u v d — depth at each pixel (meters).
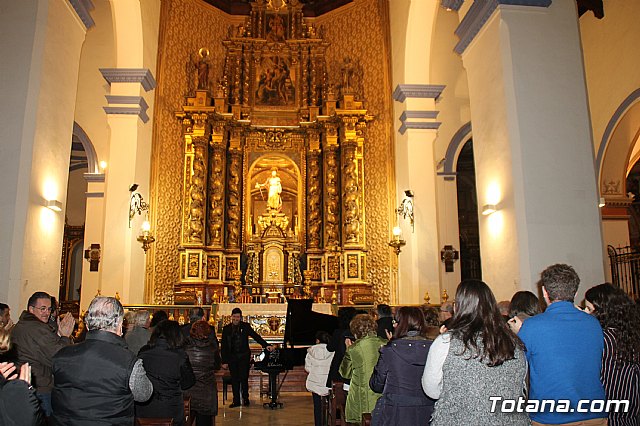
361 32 15.51
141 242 12.39
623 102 11.17
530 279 6.39
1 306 3.93
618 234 12.38
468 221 17.44
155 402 4.22
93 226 13.96
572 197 6.65
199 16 15.50
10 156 6.45
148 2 12.73
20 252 6.26
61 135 7.30
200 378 5.42
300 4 16.41
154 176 13.51
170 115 14.40
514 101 6.82
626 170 12.35
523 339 3.15
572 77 6.96
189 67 15.19
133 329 5.54
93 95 13.90
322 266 14.82
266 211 15.30
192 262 14.02
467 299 2.79
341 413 5.50
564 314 3.15
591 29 12.05
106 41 13.80
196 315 6.45
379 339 4.57
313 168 15.38
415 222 12.34
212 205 14.70
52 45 7.02
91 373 2.88
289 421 7.47
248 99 15.70
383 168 14.59
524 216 6.54
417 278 12.09
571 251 6.52
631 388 3.32
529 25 7.05
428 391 2.82
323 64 15.95
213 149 15.01
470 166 17.73
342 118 14.86
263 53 16.11
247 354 8.62
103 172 13.93
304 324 8.75
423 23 12.29
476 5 7.63
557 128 6.80
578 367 3.04
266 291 14.38
